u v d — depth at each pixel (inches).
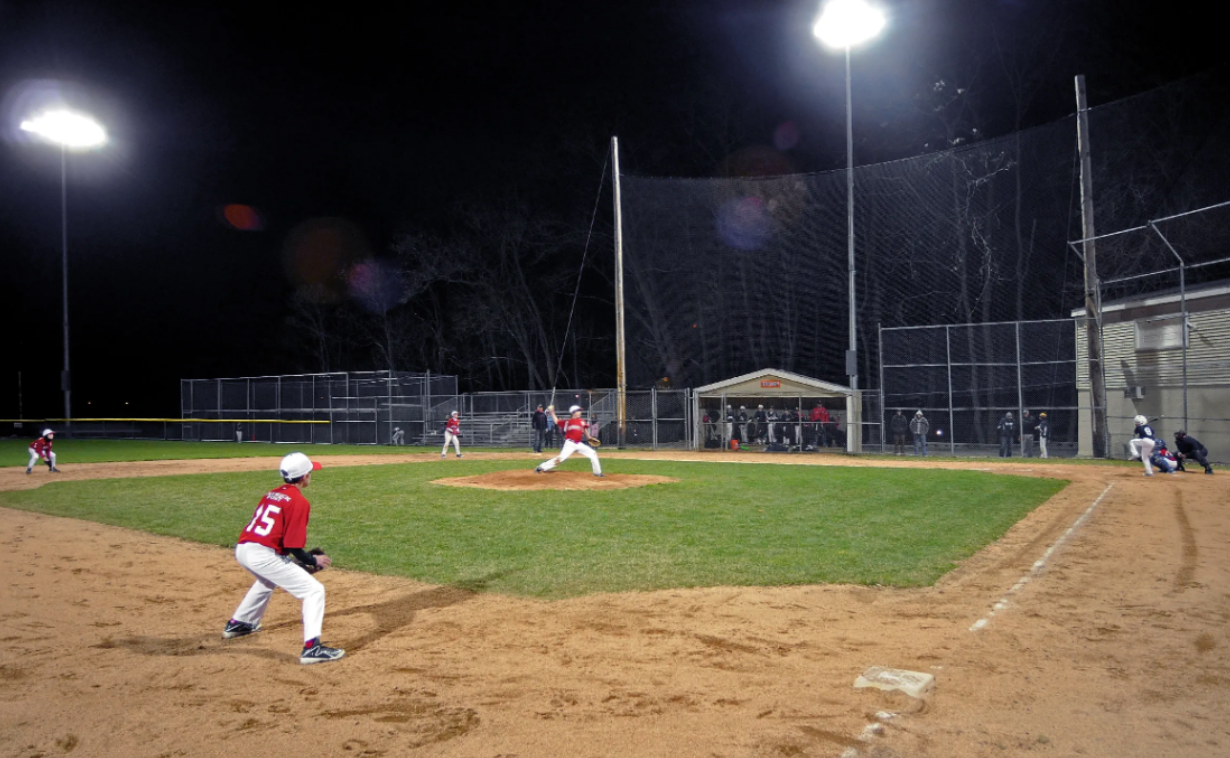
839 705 185.2
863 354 1535.4
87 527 477.1
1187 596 288.7
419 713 184.4
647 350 1695.4
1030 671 209.3
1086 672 208.4
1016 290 1427.2
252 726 178.5
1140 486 625.9
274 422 1534.2
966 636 241.6
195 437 1683.1
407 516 485.4
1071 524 448.5
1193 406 887.1
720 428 1253.7
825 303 1557.6
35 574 347.9
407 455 1146.0
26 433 2032.5
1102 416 946.1
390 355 1867.6
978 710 182.4
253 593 250.7
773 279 1594.5
